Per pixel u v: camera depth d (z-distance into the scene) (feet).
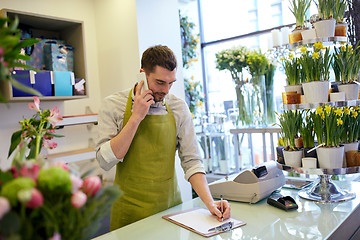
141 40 9.92
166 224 4.87
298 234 4.20
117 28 10.50
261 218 4.88
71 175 2.27
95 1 11.26
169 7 10.91
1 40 2.31
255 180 5.57
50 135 3.90
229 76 14.30
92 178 2.48
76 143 10.38
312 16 6.13
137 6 9.84
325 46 6.00
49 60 9.11
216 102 14.93
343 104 5.39
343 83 5.61
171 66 5.12
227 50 11.60
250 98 11.40
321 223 4.54
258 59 11.12
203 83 15.20
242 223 4.67
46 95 8.58
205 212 5.22
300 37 6.16
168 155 5.79
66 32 10.06
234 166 12.19
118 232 4.65
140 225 4.89
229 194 5.89
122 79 10.48
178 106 6.08
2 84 8.16
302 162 5.51
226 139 11.50
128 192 5.62
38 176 2.17
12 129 9.16
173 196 5.96
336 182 6.79
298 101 5.81
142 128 5.54
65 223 2.25
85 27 11.09
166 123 5.73
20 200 1.97
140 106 5.13
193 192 11.94
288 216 4.90
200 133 12.54
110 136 5.56
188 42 14.16
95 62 11.37
